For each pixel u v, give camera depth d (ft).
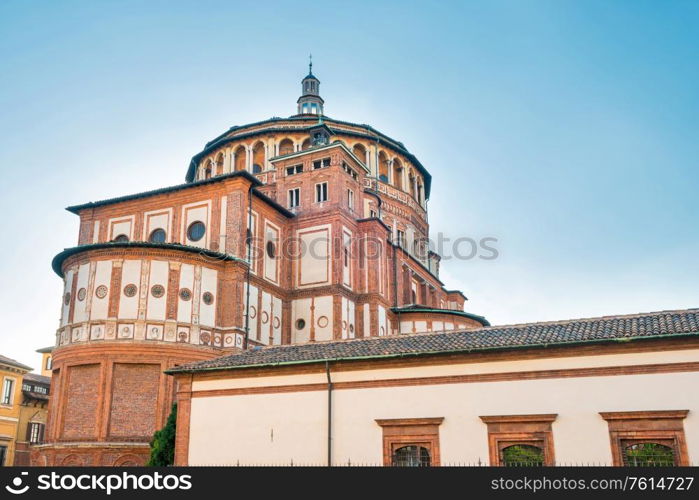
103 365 125.18
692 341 75.10
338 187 171.42
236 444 93.04
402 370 87.30
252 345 145.59
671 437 73.87
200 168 217.15
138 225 162.50
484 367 83.30
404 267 200.34
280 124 205.36
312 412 90.17
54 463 123.03
